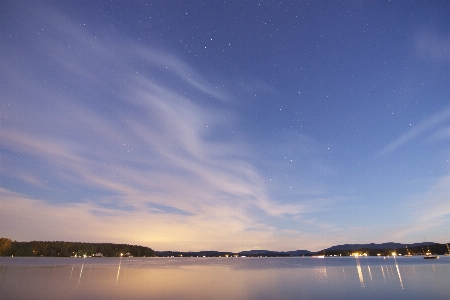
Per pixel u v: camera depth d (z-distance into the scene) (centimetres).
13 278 4047
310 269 7044
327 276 4838
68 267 6931
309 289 3234
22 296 2647
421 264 8625
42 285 3384
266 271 6291
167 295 2778
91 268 6800
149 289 3169
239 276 4888
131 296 2706
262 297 2719
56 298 2572
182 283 3747
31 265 7412
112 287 3303
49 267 6712
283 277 4703
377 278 4347
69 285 3425
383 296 2727
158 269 6812
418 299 2561
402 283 3666
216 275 5094
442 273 5003
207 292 2983
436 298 2598
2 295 2675
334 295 2828
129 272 5641
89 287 3278
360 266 8388
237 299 2602
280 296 2777
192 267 8100
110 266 8019
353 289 3203
